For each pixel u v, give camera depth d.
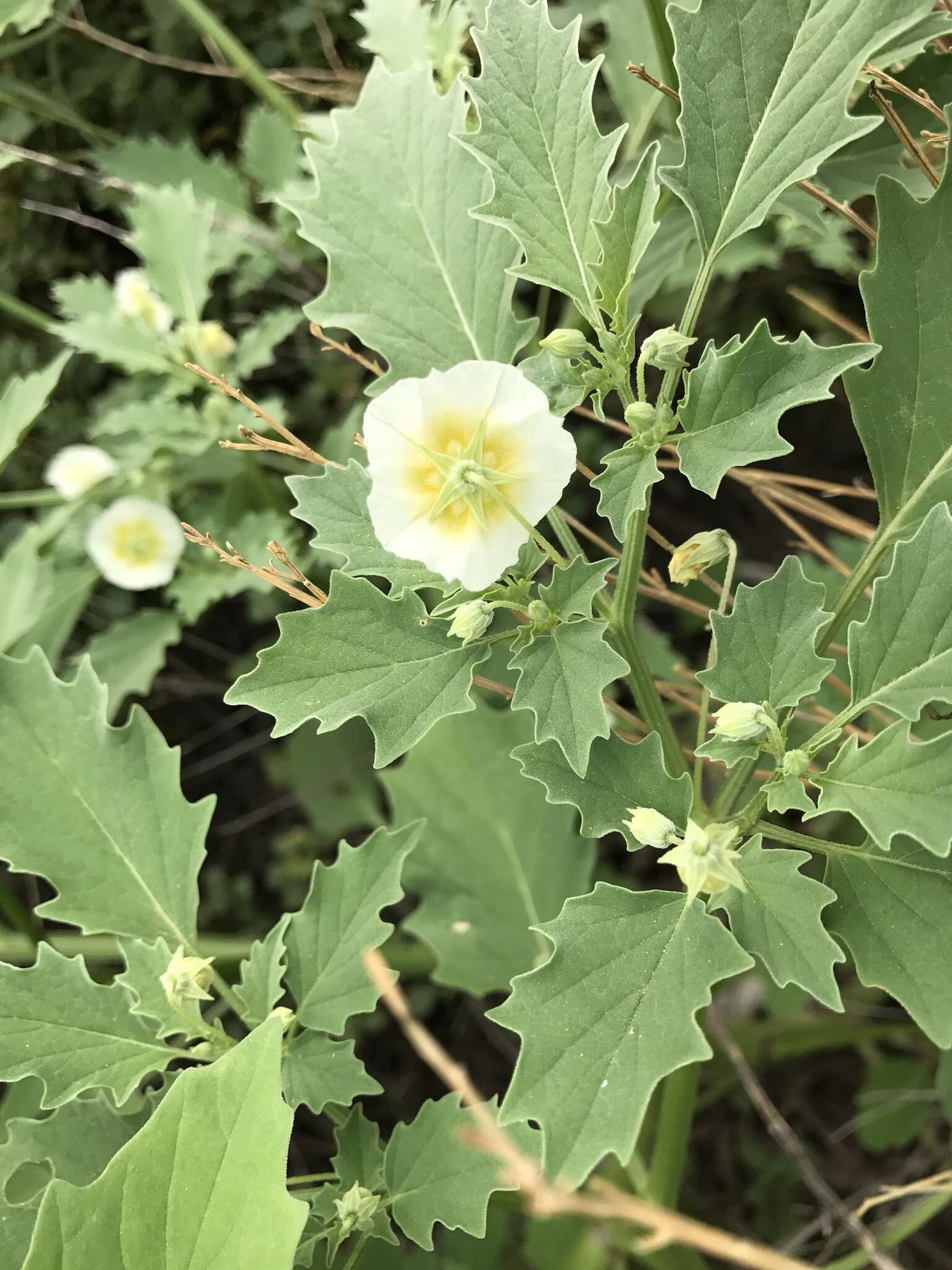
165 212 0.32
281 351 0.39
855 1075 0.38
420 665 0.15
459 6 0.25
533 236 0.16
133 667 0.32
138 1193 0.14
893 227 0.16
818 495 0.40
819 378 0.14
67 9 0.34
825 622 0.15
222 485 0.34
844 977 0.34
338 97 0.33
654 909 0.15
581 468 0.17
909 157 0.22
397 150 0.19
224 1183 0.14
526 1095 0.14
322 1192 0.18
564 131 0.16
